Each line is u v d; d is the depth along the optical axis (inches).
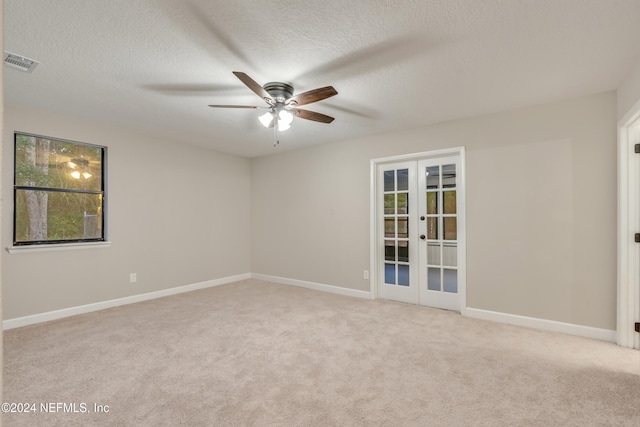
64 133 143.9
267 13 75.3
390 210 173.3
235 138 180.9
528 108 132.0
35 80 108.2
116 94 119.8
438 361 101.8
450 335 122.6
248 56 93.4
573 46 88.4
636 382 89.2
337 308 157.3
